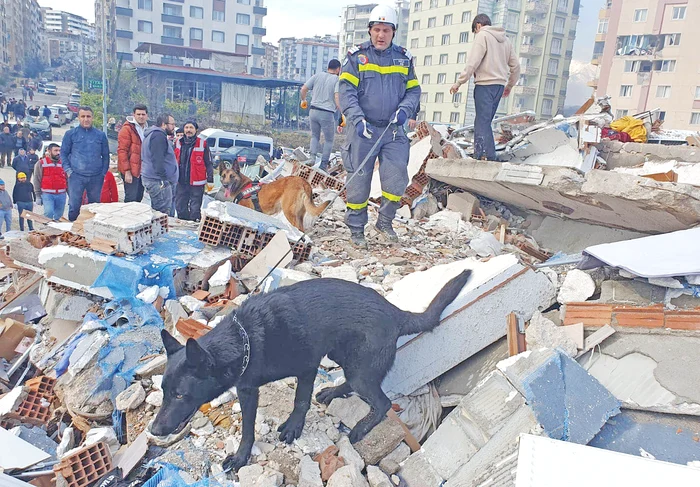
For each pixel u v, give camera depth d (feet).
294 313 10.12
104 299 15.69
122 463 10.91
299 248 18.22
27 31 368.48
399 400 12.40
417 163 26.68
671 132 34.50
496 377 10.92
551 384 10.25
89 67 197.06
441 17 151.64
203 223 17.69
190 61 174.19
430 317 11.70
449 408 12.73
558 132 23.89
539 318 12.10
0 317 16.80
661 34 114.52
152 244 17.47
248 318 9.98
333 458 10.34
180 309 14.98
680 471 7.65
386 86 18.79
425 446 10.90
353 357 10.63
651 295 12.67
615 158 25.57
